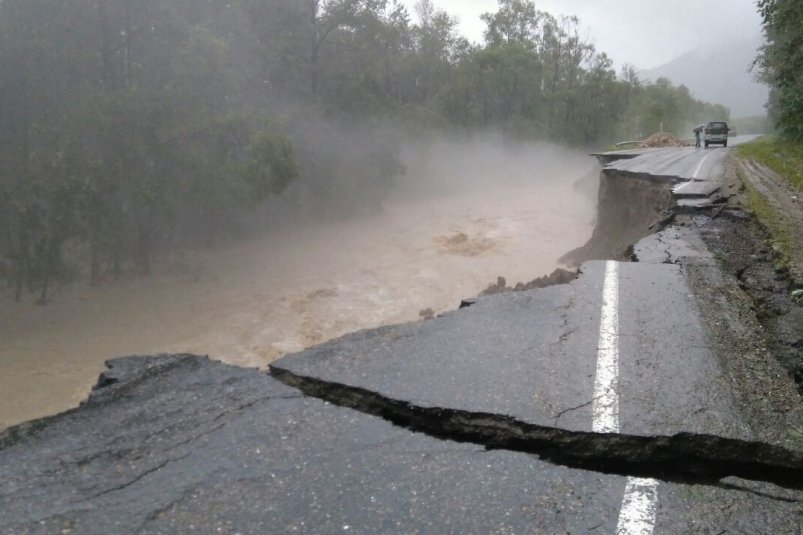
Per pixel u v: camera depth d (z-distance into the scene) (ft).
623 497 8.89
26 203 50.80
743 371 13.28
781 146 78.23
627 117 220.23
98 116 55.57
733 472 10.25
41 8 54.44
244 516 8.47
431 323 16.98
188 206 68.28
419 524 8.23
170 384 13.05
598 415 11.05
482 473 9.53
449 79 172.04
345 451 10.18
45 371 40.14
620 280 21.21
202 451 10.20
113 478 9.46
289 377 13.42
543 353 14.33
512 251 76.84
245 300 57.41
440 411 11.48
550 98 201.87
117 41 64.44
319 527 8.20
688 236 29.30
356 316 52.75
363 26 113.19
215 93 66.64
